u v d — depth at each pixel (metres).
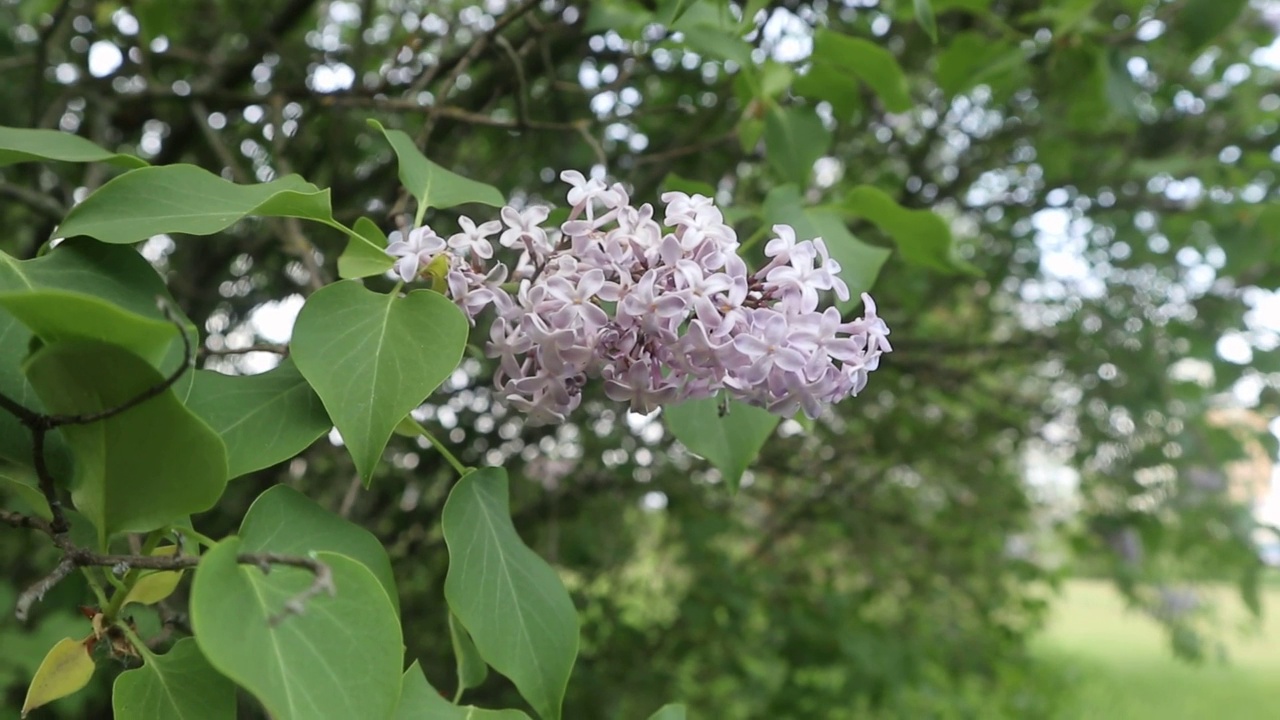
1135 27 0.49
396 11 0.70
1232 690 2.12
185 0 0.73
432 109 0.41
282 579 0.19
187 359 0.18
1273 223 0.58
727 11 0.39
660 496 0.82
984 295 0.91
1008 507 0.99
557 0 0.58
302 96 0.50
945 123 0.81
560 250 0.26
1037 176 0.82
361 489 0.60
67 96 0.54
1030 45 0.49
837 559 1.00
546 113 0.63
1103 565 1.05
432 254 0.25
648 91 0.71
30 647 0.57
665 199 0.26
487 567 0.24
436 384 0.21
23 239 0.71
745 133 0.41
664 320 0.24
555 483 0.78
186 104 0.54
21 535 0.68
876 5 0.56
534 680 0.23
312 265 0.38
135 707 0.21
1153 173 0.65
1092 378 0.83
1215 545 0.84
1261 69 0.74
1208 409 0.83
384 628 0.19
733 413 0.30
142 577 0.22
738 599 0.78
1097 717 1.72
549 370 0.24
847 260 0.32
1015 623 1.15
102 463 0.19
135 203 0.23
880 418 0.91
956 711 1.04
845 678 0.85
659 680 0.81
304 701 0.17
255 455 0.22
